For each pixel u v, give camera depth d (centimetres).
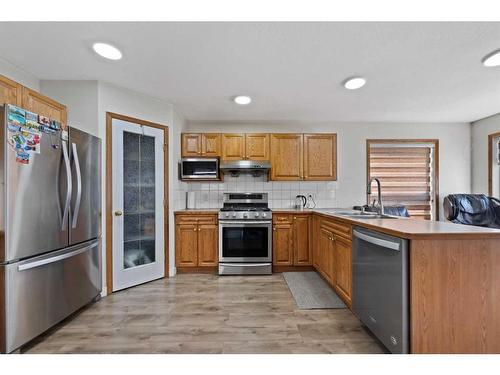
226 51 200
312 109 344
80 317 217
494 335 139
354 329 197
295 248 342
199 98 305
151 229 307
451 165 407
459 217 298
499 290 140
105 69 232
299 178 373
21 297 166
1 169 157
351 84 258
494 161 373
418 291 138
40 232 178
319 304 241
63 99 256
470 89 276
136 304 241
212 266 338
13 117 160
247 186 403
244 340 182
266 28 171
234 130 405
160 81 258
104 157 262
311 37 181
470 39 183
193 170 362
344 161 407
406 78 249
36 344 178
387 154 409
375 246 171
